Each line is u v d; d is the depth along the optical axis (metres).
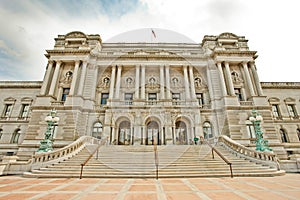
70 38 32.78
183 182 9.01
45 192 6.64
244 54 31.22
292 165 14.68
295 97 35.09
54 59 30.12
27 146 23.58
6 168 12.91
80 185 8.12
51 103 26.28
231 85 28.47
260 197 6.02
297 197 6.02
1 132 32.03
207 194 6.43
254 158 14.78
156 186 7.88
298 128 32.25
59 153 13.87
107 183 8.62
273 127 26.00
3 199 5.61
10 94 35.03
